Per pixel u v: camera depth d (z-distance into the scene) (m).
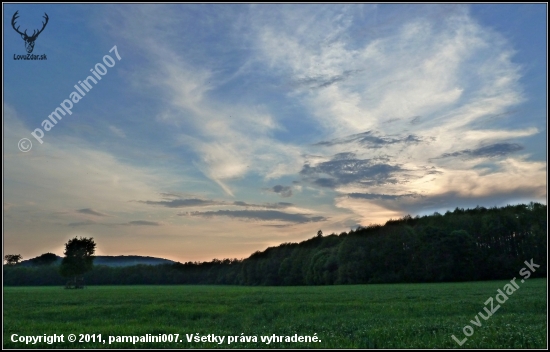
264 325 28.78
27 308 40.28
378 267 113.62
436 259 102.56
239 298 51.62
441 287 70.94
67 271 112.81
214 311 35.72
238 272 169.88
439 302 39.47
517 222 99.31
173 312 35.53
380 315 32.03
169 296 59.91
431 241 105.62
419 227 118.00
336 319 29.91
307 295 56.00
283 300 46.75
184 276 178.88
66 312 36.47
